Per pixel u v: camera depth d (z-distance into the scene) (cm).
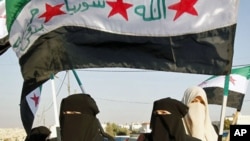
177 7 411
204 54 400
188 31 407
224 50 394
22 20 459
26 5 456
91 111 379
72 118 370
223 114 428
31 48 450
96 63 434
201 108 452
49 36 446
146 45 421
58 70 442
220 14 396
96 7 436
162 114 368
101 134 390
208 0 402
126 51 427
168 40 414
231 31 395
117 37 430
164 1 416
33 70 447
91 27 436
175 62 410
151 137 373
